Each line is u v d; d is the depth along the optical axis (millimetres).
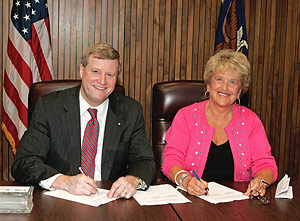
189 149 2244
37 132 1986
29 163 1820
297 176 4250
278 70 4109
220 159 2230
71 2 3594
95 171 2068
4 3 3455
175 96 2473
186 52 3857
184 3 3809
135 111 2201
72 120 2041
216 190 1794
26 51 3219
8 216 1368
